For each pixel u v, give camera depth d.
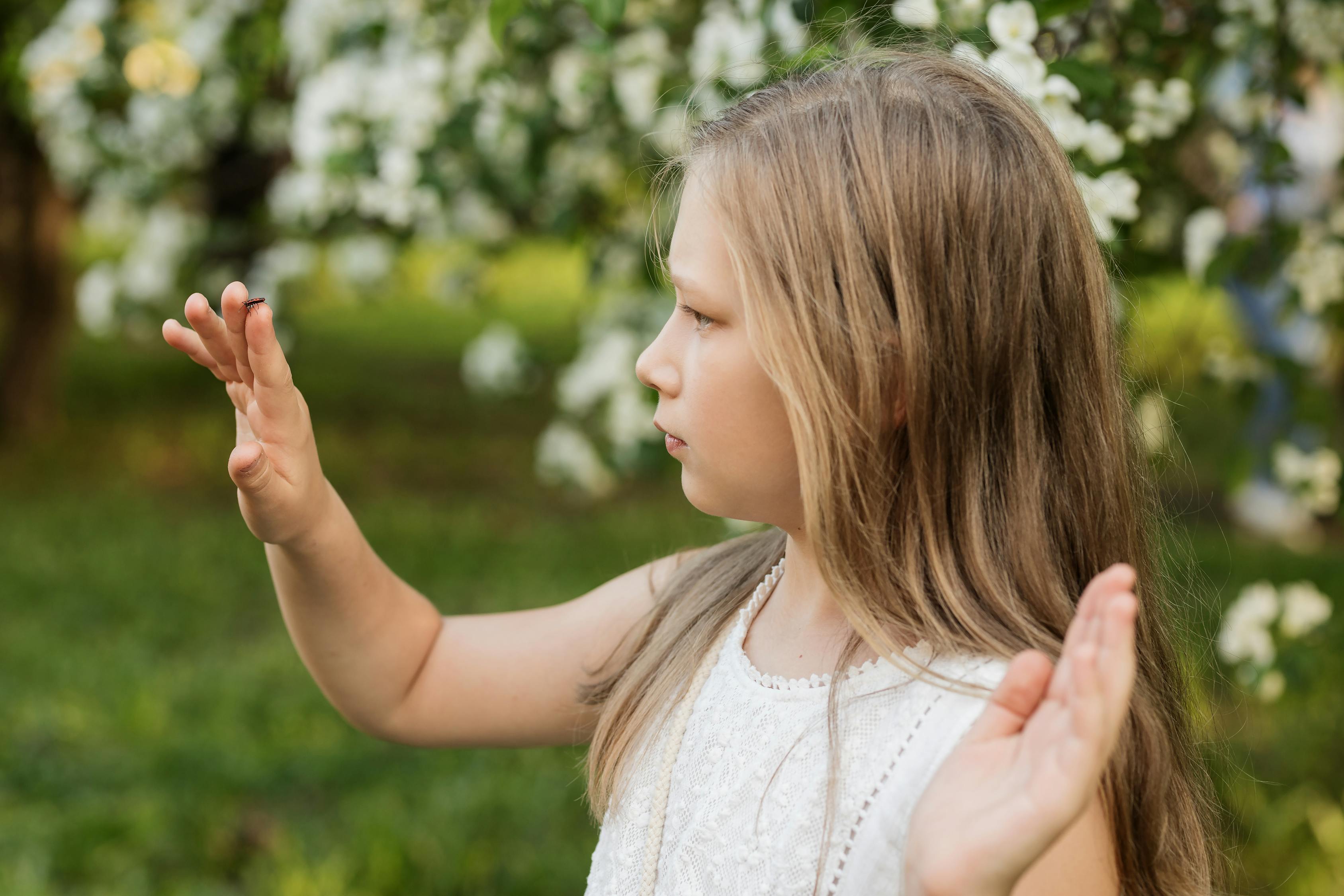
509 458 7.56
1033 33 1.42
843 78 0.92
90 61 3.49
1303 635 2.31
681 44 2.54
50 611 4.77
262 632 4.68
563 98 2.61
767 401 0.87
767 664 0.95
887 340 0.84
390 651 1.15
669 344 0.91
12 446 7.17
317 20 3.13
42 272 7.27
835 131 0.86
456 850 2.94
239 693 3.95
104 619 4.74
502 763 3.45
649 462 3.21
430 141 2.75
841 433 0.83
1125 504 0.93
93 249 11.59
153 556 5.47
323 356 10.13
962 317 0.85
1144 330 1.56
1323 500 2.39
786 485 0.89
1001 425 0.87
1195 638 1.71
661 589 1.16
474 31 2.69
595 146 2.85
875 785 0.81
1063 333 0.90
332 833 3.11
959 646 0.83
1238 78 2.30
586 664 1.18
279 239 4.35
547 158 2.84
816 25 1.64
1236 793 2.98
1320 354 3.23
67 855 2.96
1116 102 1.66
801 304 0.83
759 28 1.85
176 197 4.98
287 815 3.25
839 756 0.83
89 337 10.00
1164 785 0.90
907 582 0.84
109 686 4.03
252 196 5.98
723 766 0.90
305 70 3.41
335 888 2.79
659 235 1.14
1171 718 1.00
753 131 0.89
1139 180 1.83
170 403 8.40
